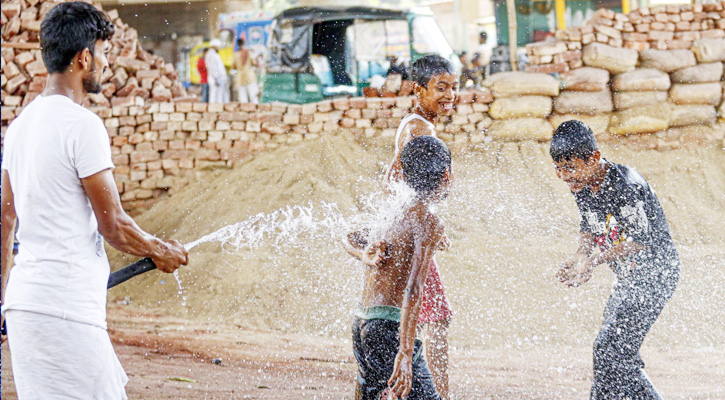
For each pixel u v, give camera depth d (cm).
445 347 386
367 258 311
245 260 775
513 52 1162
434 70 387
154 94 1079
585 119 984
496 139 984
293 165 963
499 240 770
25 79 1053
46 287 255
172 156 1023
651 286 344
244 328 653
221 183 977
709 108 983
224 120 1026
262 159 993
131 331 641
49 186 258
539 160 948
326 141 995
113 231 267
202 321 677
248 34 1334
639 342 344
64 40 269
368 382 310
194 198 958
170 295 741
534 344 571
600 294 642
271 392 448
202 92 1199
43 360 255
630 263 350
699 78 984
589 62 993
